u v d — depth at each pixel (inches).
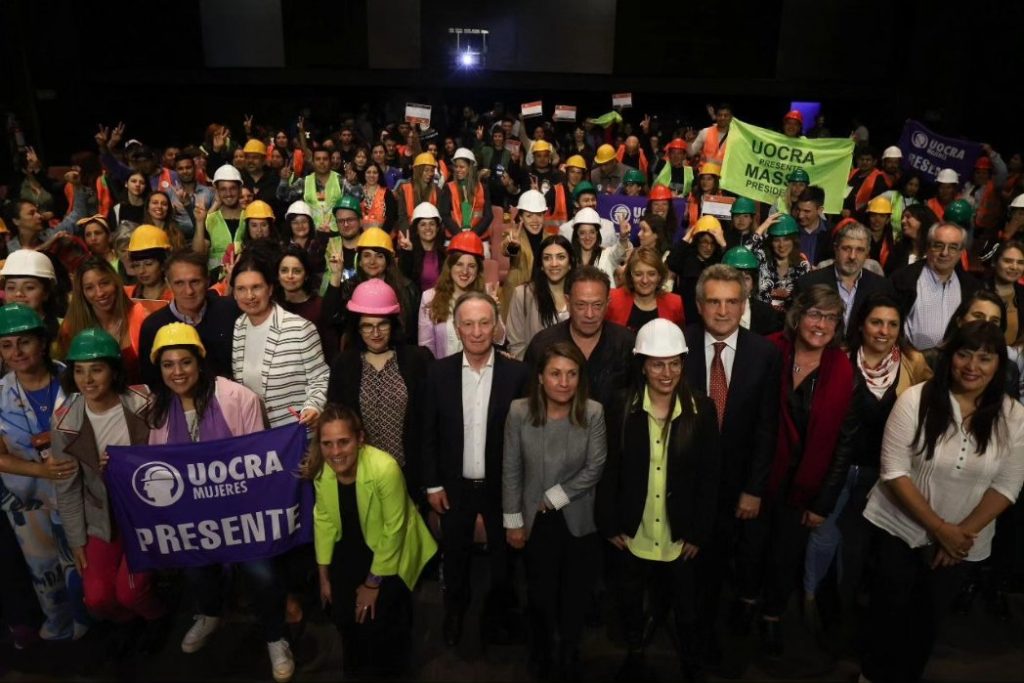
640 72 679.7
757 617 160.4
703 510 134.6
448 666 149.2
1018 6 556.1
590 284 143.3
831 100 709.9
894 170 376.5
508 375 144.0
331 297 187.2
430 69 677.3
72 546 141.0
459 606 153.6
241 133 720.3
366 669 146.2
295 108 709.9
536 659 146.0
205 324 160.4
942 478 125.7
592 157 514.9
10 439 141.3
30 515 144.9
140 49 658.8
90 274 159.6
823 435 135.9
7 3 575.2
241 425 143.3
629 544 138.1
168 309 161.0
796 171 284.8
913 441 125.8
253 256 151.7
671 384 128.5
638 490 133.9
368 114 652.1
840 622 161.0
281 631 144.6
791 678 145.3
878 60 660.1
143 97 700.0
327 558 141.5
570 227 260.1
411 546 143.3
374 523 135.9
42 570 148.1
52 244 214.1
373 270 196.2
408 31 668.7
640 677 145.6
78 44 638.5
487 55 676.7
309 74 674.2
